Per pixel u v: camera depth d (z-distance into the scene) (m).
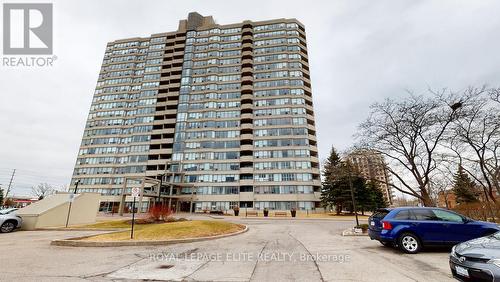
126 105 70.94
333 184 42.69
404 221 8.40
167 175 58.53
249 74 66.50
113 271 6.07
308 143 56.78
